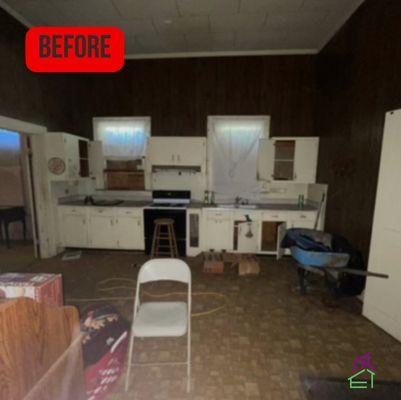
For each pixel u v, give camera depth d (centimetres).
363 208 257
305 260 237
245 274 319
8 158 453
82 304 250
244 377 165
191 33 342
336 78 323
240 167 417
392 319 206
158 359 180
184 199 409
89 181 444
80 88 423
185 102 411
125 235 390
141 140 425
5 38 289
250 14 298
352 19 284
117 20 313
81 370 106
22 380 75
